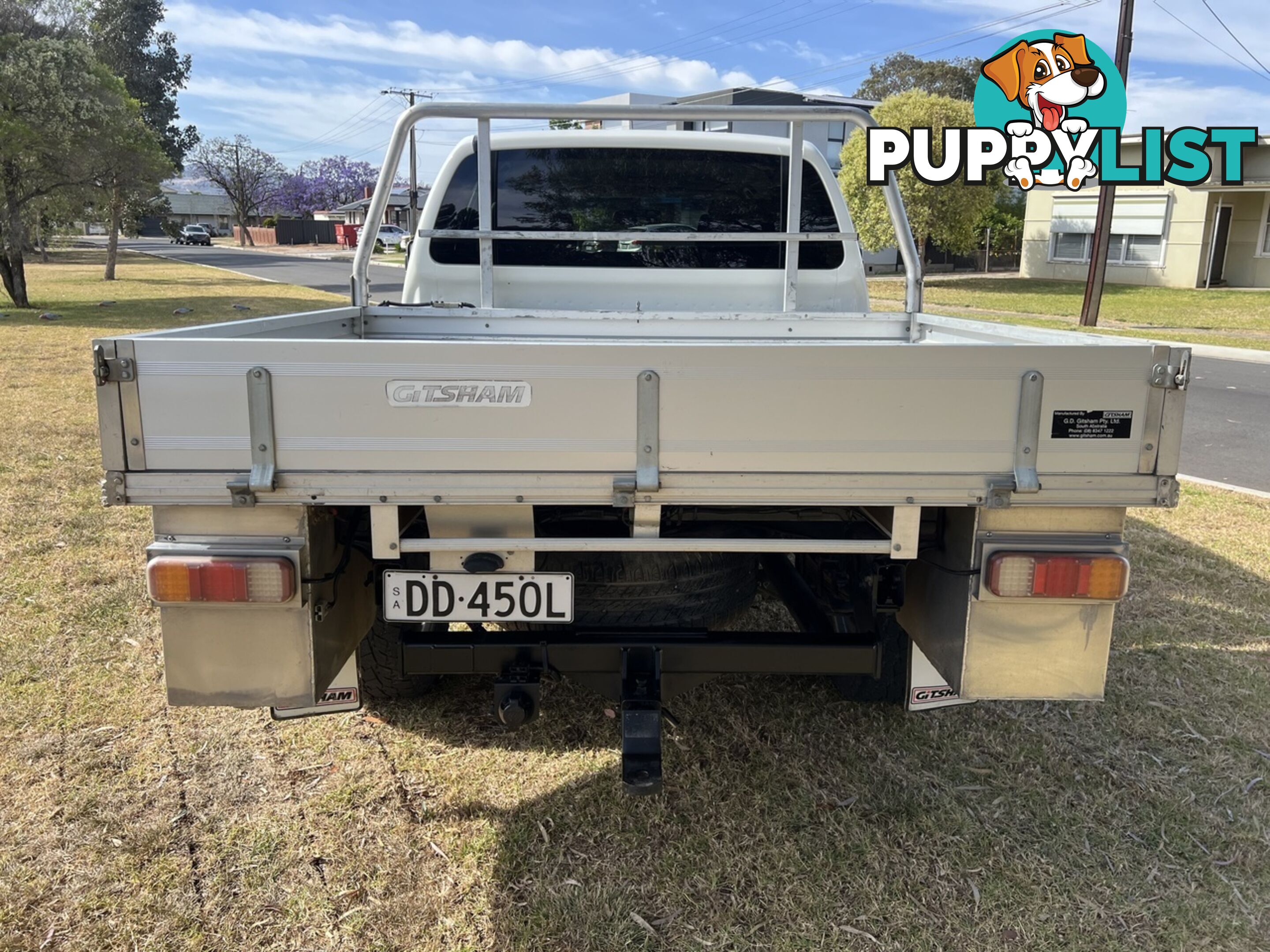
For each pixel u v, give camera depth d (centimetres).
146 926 230
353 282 364
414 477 204
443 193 394
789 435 204
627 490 205
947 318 346
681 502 206
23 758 297
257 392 200
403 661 245
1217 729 329
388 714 331
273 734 318
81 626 392
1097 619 222
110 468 203
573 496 206
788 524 254
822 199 401
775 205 400
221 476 203
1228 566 493
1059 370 203
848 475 206
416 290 403
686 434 204
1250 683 362
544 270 400
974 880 252
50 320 1703
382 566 257
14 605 411
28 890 240
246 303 2069
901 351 201
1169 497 209
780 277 404
